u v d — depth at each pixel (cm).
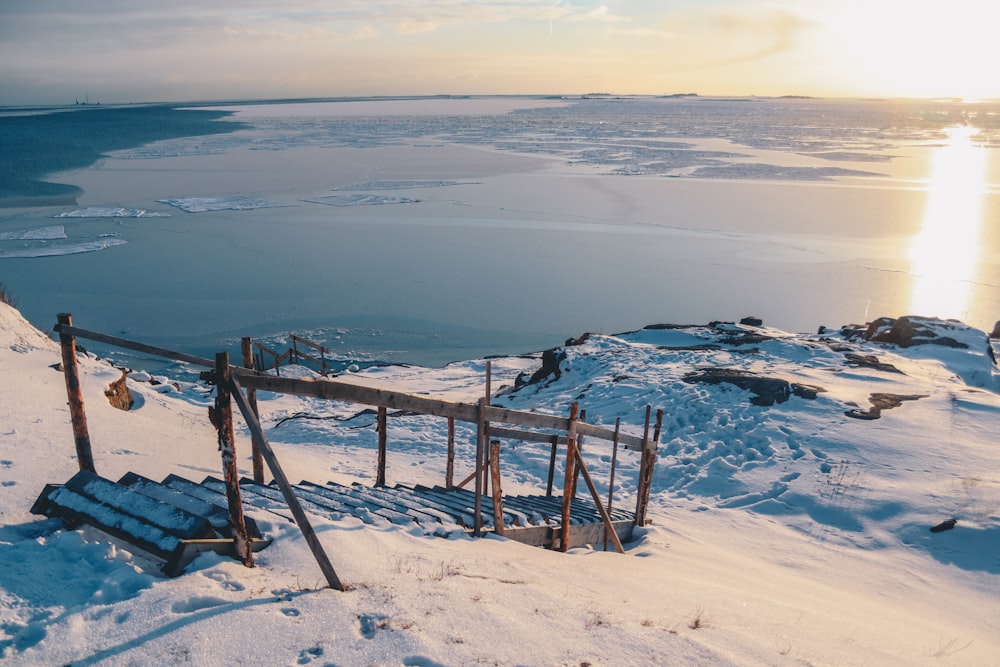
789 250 5166
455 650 377
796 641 487
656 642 416
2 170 11694
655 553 840
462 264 4994
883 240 5406
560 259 5094
